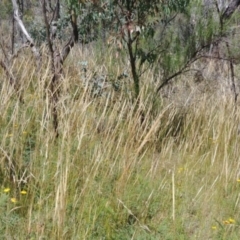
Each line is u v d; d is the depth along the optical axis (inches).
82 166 182.7
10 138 183.8
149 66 251.0
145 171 195.5
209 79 296.8
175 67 246.5
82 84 227.5
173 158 210.7
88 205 165.2
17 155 179.0
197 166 210.4
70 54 275.4
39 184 171.3
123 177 175.0
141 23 221.0
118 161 195.9
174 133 233.6
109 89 242.5
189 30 250.7
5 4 349.4
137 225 166.7
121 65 265.7
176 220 170.6
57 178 173.8
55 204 154.4
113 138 193.0
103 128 212.1
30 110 210.7
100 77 243.3
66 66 261.4
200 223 171.0
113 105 234.1
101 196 172.6
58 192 150.9
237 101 278.4
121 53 249.6
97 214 162.6
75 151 187.6
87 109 218.1
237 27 246.5
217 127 243.6
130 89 246.2
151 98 238.8
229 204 188.2
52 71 218.2
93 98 232.2
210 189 185.6
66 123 193.5
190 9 241.4
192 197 187.6
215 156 213.3
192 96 277.3
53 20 256.1
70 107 206.5
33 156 183.0
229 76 305.0
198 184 196.7
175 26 251.8
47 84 222.1
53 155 184.4
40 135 188.4
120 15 225.3
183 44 249.6
